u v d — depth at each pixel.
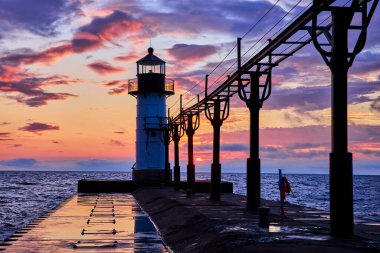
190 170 40.44
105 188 51.19
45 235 18.86
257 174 23.39
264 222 16.78
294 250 11.98
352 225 14.45
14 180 148.12
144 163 53.34
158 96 54.19
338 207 14.41
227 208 25.00
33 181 142.00
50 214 26.80
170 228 20.19
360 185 138.88
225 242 14.12
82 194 47.72
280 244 12.93
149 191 42.94
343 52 14.21
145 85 53.34
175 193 39.84
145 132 53.62
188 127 40.34
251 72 22.70
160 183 51.25
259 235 14.77
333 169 14.43
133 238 18.50
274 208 24.83
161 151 53.69
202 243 15.48
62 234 19.16
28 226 21.50
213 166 31.12
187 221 21.05
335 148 14.41
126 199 40.19
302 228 16.55
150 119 53.56
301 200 62.00
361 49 14.02
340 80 14.26
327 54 14.41
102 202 36.19
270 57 21.73
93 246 16.55
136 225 22.44
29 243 17.02
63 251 15.59
